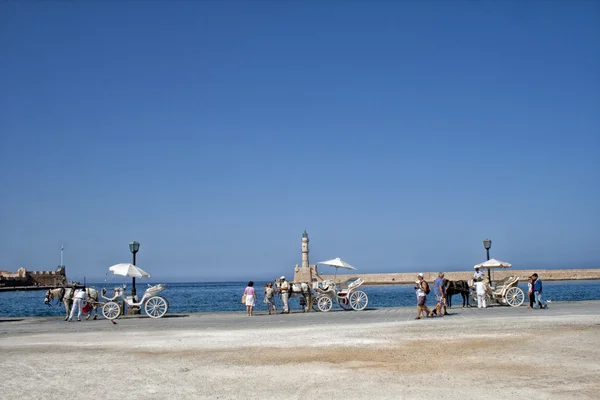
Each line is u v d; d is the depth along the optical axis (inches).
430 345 604.1
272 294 1215.6
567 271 4505.4
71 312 1075.9
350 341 649.6
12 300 3193.9
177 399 396.5
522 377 441.4
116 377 468.4
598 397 380.8
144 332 804.0
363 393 402.0
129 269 1137.4
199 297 3639.3
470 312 1061.1
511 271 4387.3
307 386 426.0
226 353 579.8
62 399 400.2
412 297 2610.7
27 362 543.2
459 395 391.9
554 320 832.3
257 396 400.5
